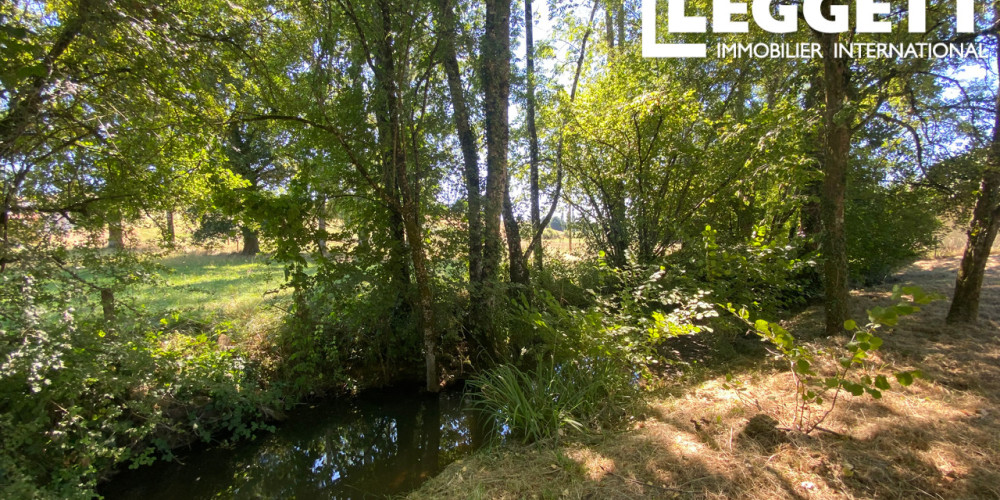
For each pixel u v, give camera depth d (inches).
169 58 148.2
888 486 103.1
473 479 131.5
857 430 127.3
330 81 222.8
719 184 311.3
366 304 247.0
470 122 297.3
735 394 167.6
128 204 198.1
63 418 148.6
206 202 229.5
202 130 196.4
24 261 130.3
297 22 218.4
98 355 155.0
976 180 226.8
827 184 220.4
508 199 317.4
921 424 127.8
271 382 231.9
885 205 313.1
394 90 219.5
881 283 377.4
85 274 173.3
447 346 281.1
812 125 249.0
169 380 185.0
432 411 235.9
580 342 200.8
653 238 344.8
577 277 362.9
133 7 130.6
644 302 230.5
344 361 263.9
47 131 148.0
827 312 224.8
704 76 356.5
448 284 271.9
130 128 167.6
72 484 144.1
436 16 213.9
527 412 168.7
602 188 369.7
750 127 281.0
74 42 138.3
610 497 110.3
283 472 190.2
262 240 238.2
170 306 289.0
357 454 201.9
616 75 365.1
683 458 123.6
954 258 508.4
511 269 316.2
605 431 156.3
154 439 184.2
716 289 228.5
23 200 161.3
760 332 133.9
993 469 104.4
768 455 121.5
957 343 199.8
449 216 277.4
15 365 121.8
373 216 260.4
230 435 210.1
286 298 313.3
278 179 307.4
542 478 126.3
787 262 223.3
